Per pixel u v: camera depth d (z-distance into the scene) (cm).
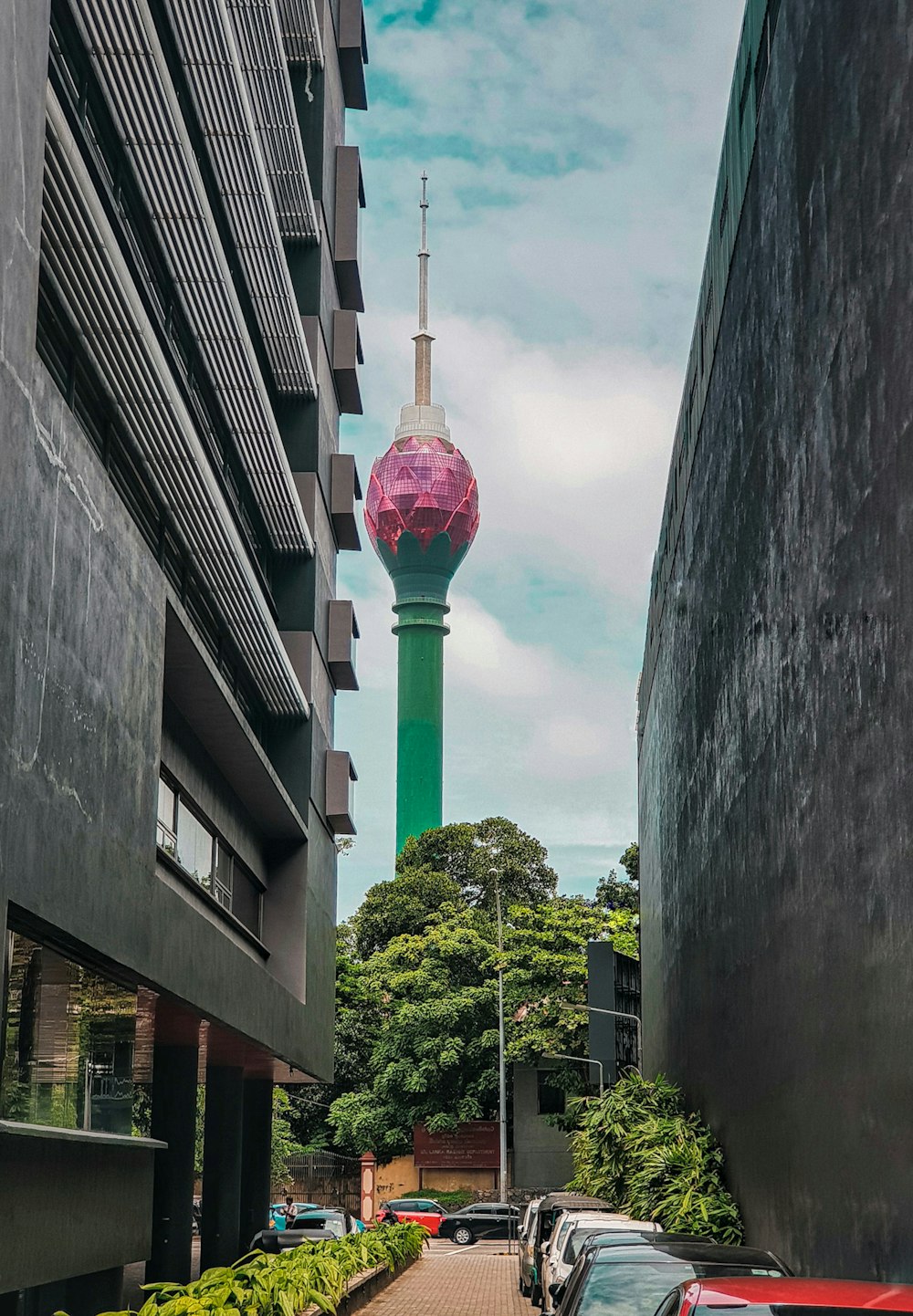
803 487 1221
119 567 1402
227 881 2567
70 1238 1280
